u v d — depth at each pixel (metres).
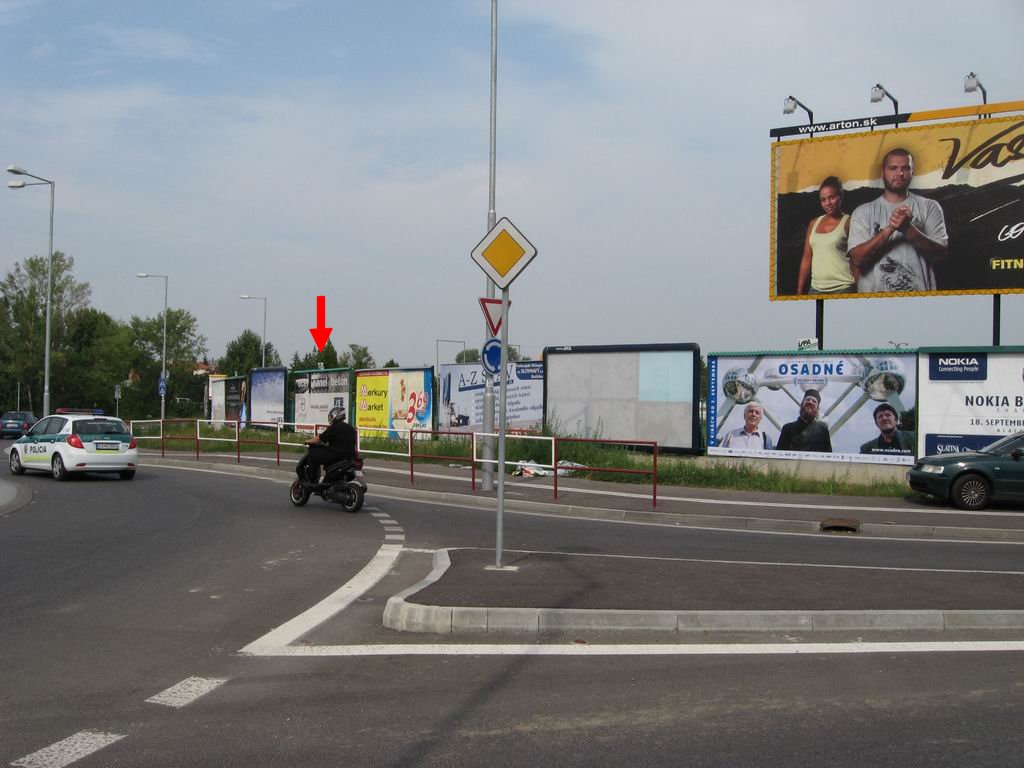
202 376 88.62
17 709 5.41
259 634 7.24
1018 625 7.45
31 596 8.66
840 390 21.97
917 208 22.47
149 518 14.37
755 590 8.30
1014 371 19.61
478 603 7.58
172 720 5.21
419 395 30.59
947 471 16.58
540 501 16.94
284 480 21.41
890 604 7.74
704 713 5.33
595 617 7.26
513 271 9.39
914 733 4.99
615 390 26.47
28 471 23.03
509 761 4.59
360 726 5.11
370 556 10.98
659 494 18.27
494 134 18.97
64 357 69.25
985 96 21.89
